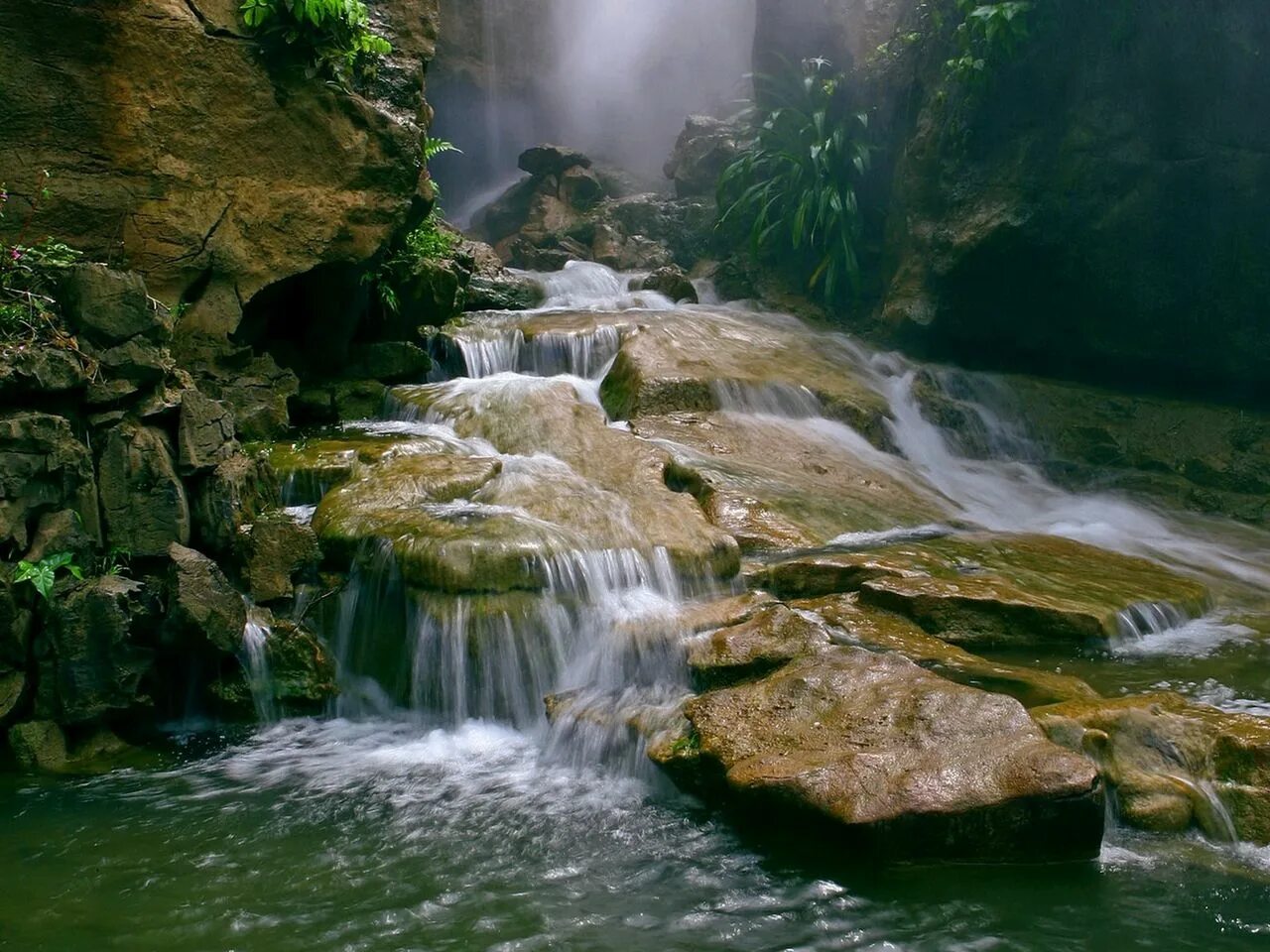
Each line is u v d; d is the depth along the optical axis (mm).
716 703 4996
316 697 5957
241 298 7703
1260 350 10305
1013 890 4066
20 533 5332
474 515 6348
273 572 6066
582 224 16953
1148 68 9898
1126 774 4602
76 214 6992
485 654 5750
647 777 5012
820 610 6254
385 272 8961
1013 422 10820
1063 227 10531
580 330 9914
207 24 7453
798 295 13758
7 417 5352
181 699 5887
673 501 7105
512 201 18766
